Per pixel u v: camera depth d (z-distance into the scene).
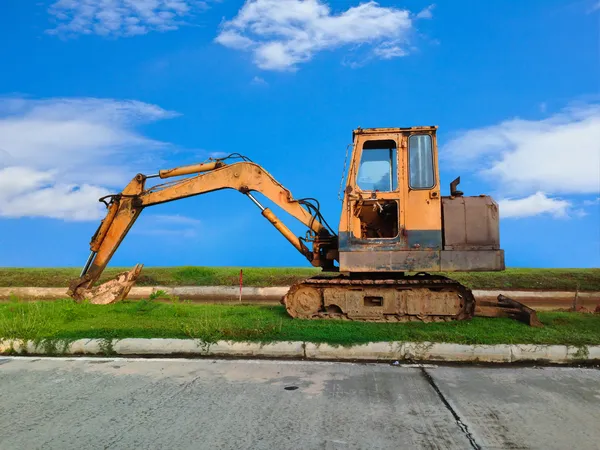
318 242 10.59
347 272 10.29
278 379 6.42
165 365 7.18
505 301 10.54
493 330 8.37
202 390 5.94
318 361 7.46
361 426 4.79
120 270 21.19
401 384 6.21
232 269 20.34
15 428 4.78
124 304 11.58
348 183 9.59
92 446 4.35
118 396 5.73
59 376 6.61
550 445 4.39
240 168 11.05
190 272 19.70
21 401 5.59
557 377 6.62
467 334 7.96
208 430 4.68
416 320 9.43
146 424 4.85
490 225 9.32
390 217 9.89
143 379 6.43
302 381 6.32
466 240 9.30
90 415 5.11
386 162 9.67
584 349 7.42
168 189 11.60
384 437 4.53
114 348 7.94
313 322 9.09
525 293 16.52
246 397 5.66
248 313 10.22
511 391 5.95
